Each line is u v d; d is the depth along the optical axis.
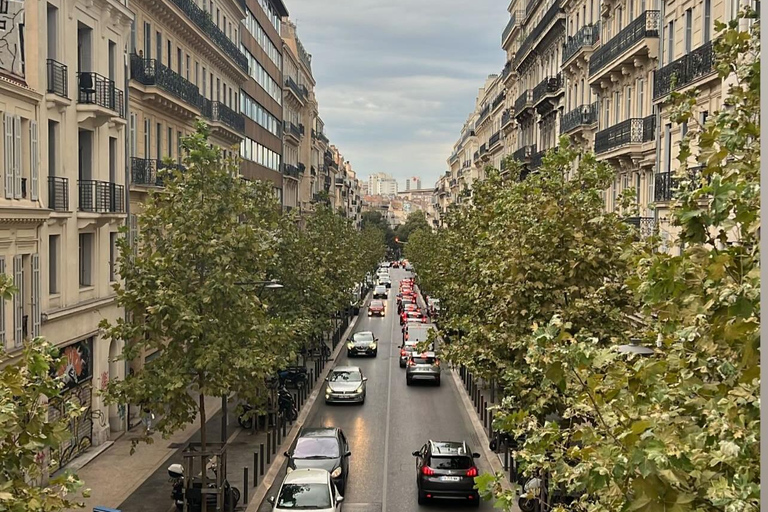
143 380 19.28
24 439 9.65
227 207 20.42
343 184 148.88
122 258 20.16
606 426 7.41
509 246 19.48
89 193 27.31
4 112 21.25
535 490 9.15
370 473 25.45
